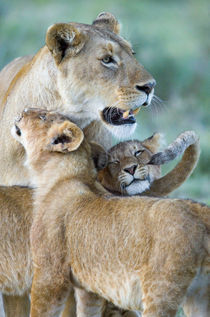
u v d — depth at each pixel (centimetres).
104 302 1142
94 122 1218
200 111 2594
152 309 970
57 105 1197
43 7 3616
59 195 1094
